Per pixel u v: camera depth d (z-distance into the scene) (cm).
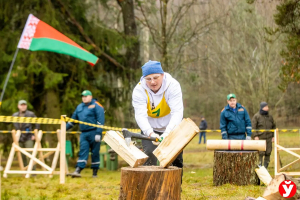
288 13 1003
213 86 2852
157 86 450
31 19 858
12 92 1278
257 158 670
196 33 1437
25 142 977
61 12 1413
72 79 1388
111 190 666
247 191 587
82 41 1434
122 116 1666
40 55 1298
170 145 385
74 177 888
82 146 894
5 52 1312
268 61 1908
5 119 588
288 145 1476
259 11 1745
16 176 984
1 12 1337
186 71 1553
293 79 1020
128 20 1484
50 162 1417
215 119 3753
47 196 614
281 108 2734
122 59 1488
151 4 1473
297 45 986
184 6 1411
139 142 1019
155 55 1612
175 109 458
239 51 2048
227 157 669
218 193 579
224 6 1628
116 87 1506
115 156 1213
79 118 898
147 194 367
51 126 1400
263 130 916
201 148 1950
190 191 608
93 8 1518
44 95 1405
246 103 2259
